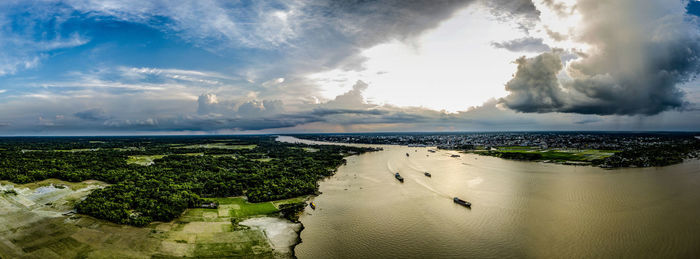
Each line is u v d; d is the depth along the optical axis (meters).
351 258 92.12
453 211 132.50
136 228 104.00
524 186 177.50
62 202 127.94
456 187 176.75
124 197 127.50
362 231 111.31
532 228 113.25
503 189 170.75
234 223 114.69
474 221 120.56
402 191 167.62
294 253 94.75
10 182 151.25
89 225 103.94
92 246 91.06
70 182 160.12
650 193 156.75
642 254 93.00
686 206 134.12
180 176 179.38
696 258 90.25
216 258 89.19
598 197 151.25
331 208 136.38
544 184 182.25
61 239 94.38
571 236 105.75
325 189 172.00
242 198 147.25
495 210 133.38
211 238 101.00
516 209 134.50
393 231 111.38
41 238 94.69
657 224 114.50
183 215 119.12
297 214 127.44
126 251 89.31
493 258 92.06
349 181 196.00
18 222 104.62
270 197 145.75
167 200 125.31
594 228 112.19
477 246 99.44
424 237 106.44
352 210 133.75
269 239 103.25
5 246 89.12
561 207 136.38
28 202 125.62
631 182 183.88
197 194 147.50
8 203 121.25
